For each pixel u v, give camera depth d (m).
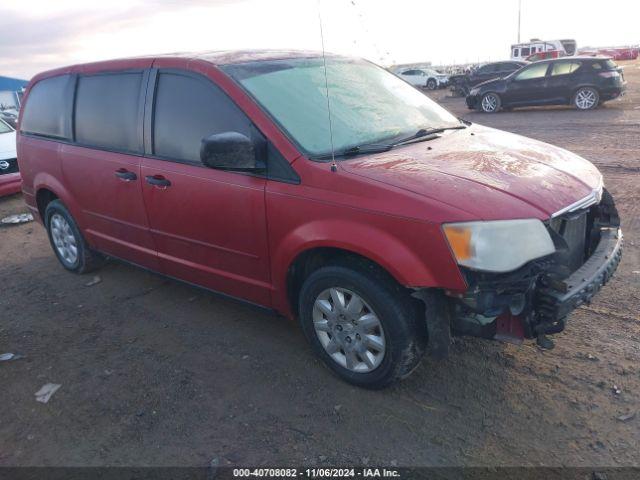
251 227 3.39
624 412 2.93
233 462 2.79
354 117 3.66
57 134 4.96
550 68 16.25
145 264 4.47
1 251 6.45
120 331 4.23
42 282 5.36
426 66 35.91
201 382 3.48
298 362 3.62
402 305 2.93
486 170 3.07
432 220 2.69
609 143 9.98
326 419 3.05
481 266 2.64
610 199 3.49
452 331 2.97
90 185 4.57
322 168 3.07
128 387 3.48
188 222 3.78
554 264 2.76
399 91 4.29
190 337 4.05
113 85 4.32
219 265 3.77
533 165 3.25
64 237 5.37
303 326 3.43
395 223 2.79
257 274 3.55
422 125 3.92
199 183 3.61
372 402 3.16
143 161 4.01
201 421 3.11
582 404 3.01
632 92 19.48
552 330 2.79
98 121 4.46
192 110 3.71
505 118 15.50
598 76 15.43
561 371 3.30
